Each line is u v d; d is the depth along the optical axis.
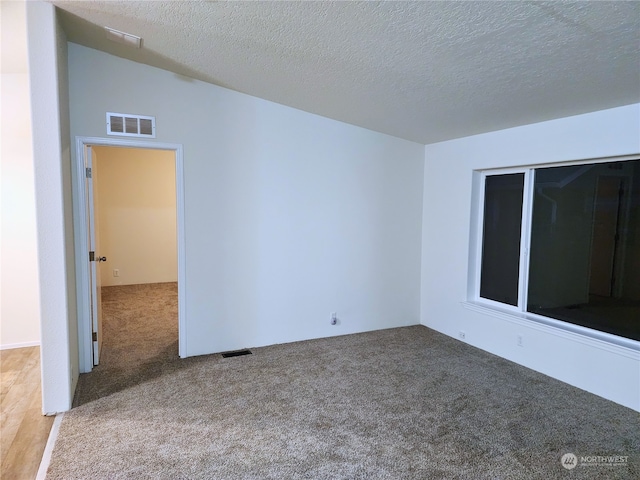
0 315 3.82
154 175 6.96
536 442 2.34
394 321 4.62
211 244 3.65
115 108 3.23
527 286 3.63
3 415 2.61
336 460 2.17
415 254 4.67
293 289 4.04
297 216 4.00
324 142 4.07
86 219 3.21
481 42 2.17
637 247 2.82
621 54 2.08
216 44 2.73
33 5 2.40
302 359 3.60
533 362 3.38
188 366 3.41
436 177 4.44
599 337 3.01
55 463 2.11
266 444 2.30
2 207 3.76
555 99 2.76
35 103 2.46
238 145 3.69
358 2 1.97
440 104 3.21
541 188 3.48
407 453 2.23
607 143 2.82
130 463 2.12
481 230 4.04
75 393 2.90
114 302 5.67
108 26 2.66
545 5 1.75
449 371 3.35
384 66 2.68
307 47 2.58
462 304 4.09
